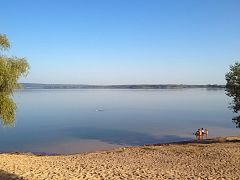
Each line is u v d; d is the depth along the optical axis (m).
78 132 55.75
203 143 36.88
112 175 18.61
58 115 85.31
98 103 135.38
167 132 55.34
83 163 23.61
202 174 19.19
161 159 25.81
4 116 25.73
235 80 35.03
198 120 73.56
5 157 25.94
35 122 69.88
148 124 66.44
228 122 69.88
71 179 17.23
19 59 26.64
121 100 159.12
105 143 45.06
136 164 23.22
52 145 43.34
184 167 21.86
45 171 19.28
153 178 17.92
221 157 25.33
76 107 112.81
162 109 104.75
